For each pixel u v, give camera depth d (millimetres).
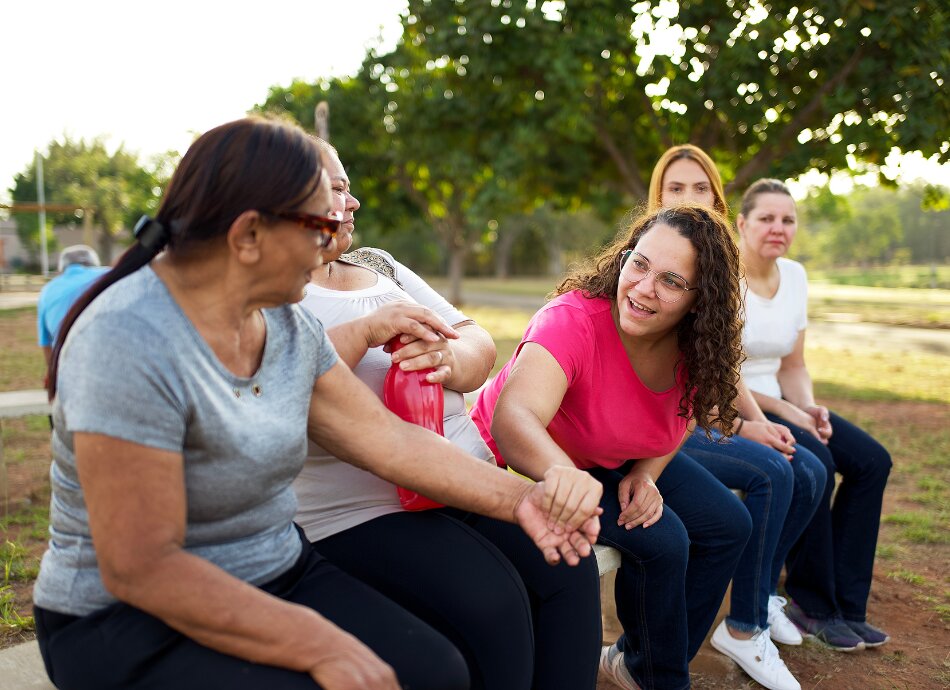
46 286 4941
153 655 1351
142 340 1298
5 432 6422
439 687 1451
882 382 9336
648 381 2338
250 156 1349
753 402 3018
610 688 2738
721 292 2188
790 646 3043
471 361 2250
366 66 17156
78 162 27016
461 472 1771
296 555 1634
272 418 1472
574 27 10352
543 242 60156
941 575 3703
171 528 1309
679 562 2264
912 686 2775
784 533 2924
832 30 8883
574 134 11438
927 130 8531
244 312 1437
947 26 8594
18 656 1851
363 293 2250
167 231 1394
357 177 18078
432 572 1790
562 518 1734
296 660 1307
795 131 9891
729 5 9648
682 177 3641
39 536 4035
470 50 10586
